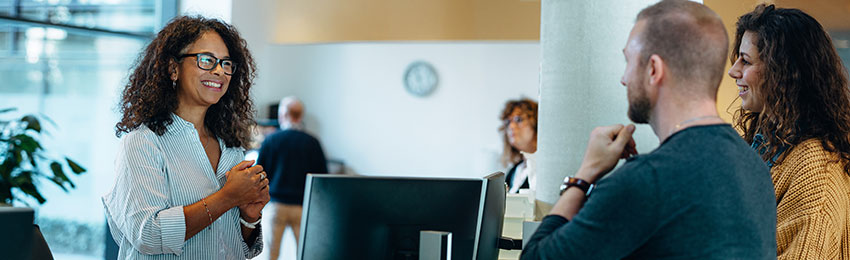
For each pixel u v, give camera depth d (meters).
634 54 1.53
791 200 2.03
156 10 5.65
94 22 5.27
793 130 2.07
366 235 2.04
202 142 2.34
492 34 6.16
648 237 1.41
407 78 9.19
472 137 8.96
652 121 1.54
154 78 2.22
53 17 5.07
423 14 6.23
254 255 2.47
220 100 2.40
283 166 5.66
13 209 1.59
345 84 9.41
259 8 6.44
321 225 2.02
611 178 1.45
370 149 9.32
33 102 5.04
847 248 2.08
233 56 2.39
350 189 2.04
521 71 8.82
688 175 1.40
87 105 5.27
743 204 1.42
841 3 3.30
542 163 2.57
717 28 1.48
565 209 1.56
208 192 2.25
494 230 2.09
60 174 4.38
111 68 5.36
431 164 9.11
